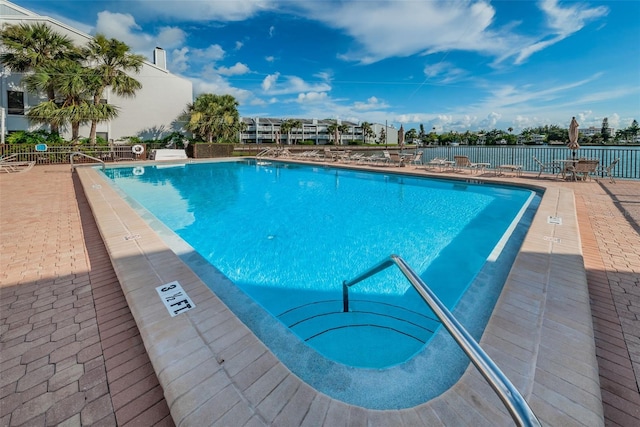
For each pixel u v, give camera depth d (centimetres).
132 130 2214
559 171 1099
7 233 454
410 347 250
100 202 601
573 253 331
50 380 182
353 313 307
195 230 585
